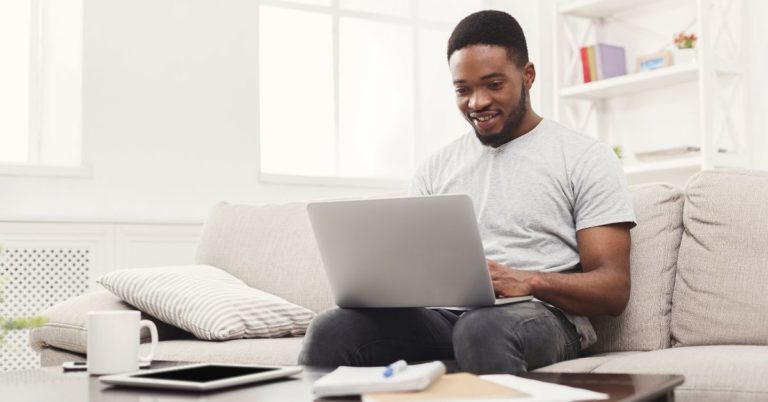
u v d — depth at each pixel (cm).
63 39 352
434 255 154
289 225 253
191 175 365
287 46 423
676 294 177
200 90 368
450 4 468
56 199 338
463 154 197
